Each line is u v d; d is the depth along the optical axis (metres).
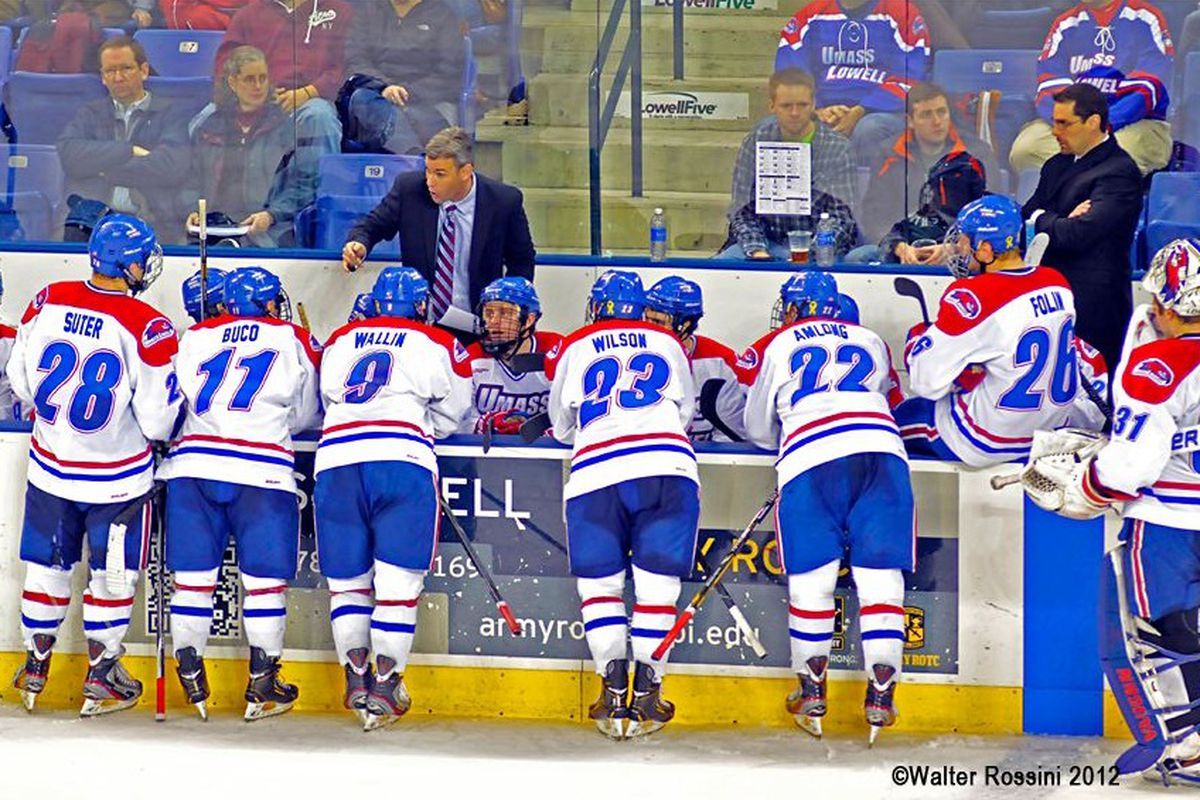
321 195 25.17
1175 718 19.45
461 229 24.00
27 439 22.27
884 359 21.39
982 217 20.88
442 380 21.12
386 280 21.50
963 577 21.50
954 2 24.81
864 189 24.61
